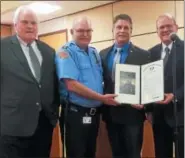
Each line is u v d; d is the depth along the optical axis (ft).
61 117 7.47
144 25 14.35
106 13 15.96
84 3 15.71
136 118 7.62
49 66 7.00
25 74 6.59
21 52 6.72
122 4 15.23
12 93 6.51
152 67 7.52
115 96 7.34
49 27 19.13
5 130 6.46
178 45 7.64
